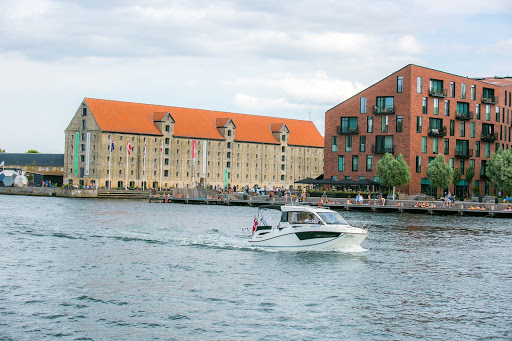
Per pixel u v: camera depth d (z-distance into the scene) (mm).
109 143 172875
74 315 34000
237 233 69062
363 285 41969
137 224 79438
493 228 78250
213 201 135375
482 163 140125
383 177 120438
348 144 134875
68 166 182125
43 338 30484
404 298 38750
